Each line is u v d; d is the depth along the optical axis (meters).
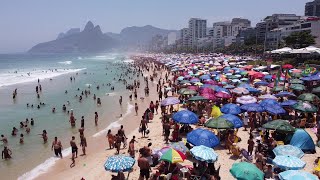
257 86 37.50
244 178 11.94
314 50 49.16
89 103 42.47
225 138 20.55
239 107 23.44
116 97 47.44
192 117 21.06
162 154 15.39
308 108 22.53
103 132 27.97
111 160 13.91
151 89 56.06
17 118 33.88
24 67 132.00
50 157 21.86
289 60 67.50
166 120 26.17
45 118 33.69
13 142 25.34
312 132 22.28
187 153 17.55
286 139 18.95
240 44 155.62
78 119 33.03
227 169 16.81
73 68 122.38
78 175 18.36
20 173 19.09
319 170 15.06
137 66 125.75
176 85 45.06
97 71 102.94
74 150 20.67
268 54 89.06
